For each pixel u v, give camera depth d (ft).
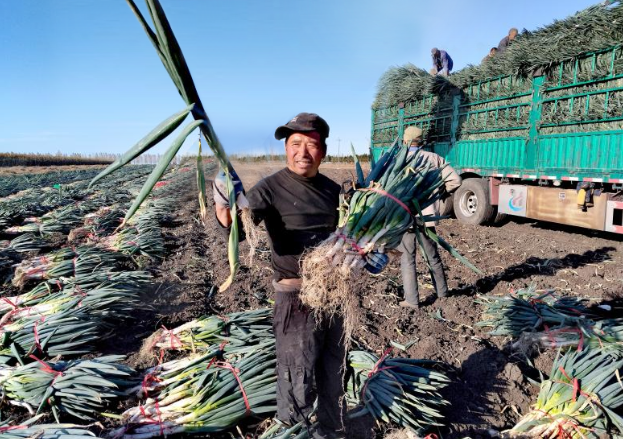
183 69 5.31
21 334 11.44
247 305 15.80
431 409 8.91
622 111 20.98
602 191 22.99
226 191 6.23
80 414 8.93
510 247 24.47
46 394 8.93
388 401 8.98
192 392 9.06
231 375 9.25
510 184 28.89
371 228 7.23
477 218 31.14
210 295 16.56
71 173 89.92
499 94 28.17
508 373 11.05
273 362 9.49
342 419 7.99
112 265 18.83
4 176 80.94
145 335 13.35
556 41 23.81
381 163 8.36
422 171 8.17
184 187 36.65
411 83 35.50
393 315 14.62
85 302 13.15
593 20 21.81
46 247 24.16
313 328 7.30
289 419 7.60
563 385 9.48
